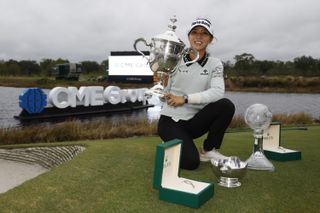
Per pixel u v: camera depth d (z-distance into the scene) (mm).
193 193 2344
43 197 2496
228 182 2773
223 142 4848
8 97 25656
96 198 2494
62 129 8055
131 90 20453
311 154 3992
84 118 15117
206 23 3123
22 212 2252
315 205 2459
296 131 6199
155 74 3365
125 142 4766
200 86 3254
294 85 47438
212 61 3256
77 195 2547
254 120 3256
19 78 57344
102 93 18312
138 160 3613
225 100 3201
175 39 3166
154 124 9281
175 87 3342
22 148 5219
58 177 2947
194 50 3186
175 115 3244
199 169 3221
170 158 2584
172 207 2344
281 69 54125
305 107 22656
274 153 3631
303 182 2941
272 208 2387
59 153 4836
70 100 16234
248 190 2711
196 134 3383
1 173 4469
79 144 4773
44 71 64875
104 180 2896
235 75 52906
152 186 2744
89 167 3289
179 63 3293
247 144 4699
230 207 2373
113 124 9555
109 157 3725
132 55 39312
